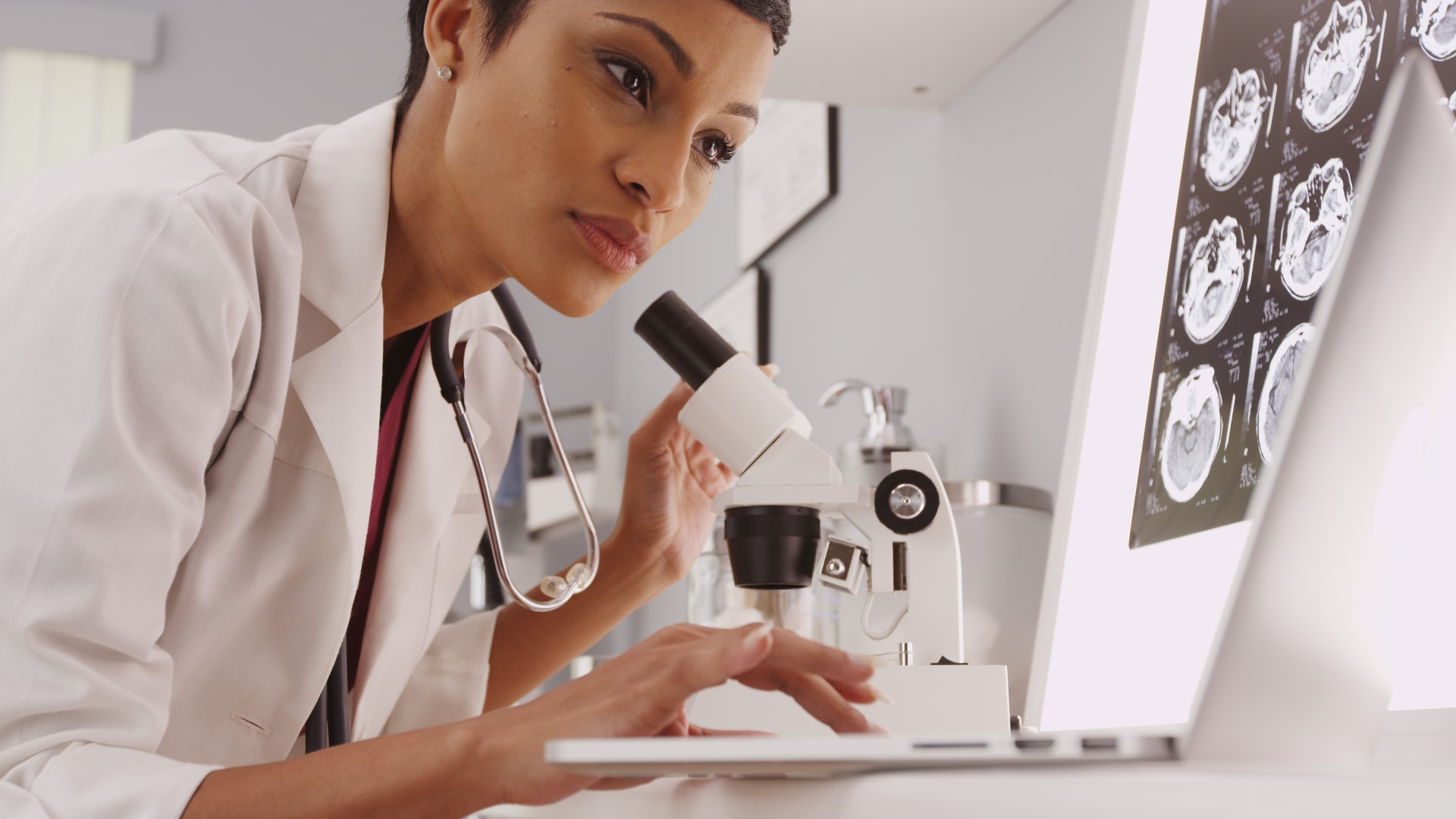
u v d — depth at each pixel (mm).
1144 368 1104
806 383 2424
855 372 2178
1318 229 843
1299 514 426
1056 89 1499
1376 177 399
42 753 598
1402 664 702
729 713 761
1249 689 439
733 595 1329
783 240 2625
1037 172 1538
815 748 412
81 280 685
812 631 1279
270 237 816
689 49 804
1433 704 680
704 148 884
